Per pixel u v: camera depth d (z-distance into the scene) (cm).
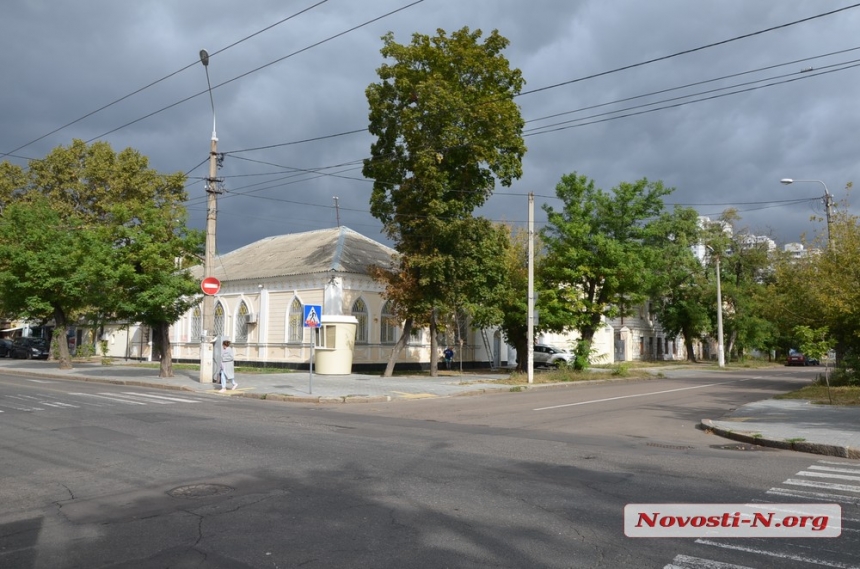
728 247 5866
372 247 3941
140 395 2056
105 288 2889
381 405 1953
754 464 1004
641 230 3397
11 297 3497
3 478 854
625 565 538
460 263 2872
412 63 2848
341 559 548
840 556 564
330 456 1000
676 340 6912
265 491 779
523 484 825
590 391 2570
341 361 3030
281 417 1520
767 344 6688
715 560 552
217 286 2492
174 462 951
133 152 4606
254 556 556
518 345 3478
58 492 781
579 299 3256
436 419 1571
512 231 4028
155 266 2792
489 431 1351
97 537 611
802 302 2652
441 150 2786
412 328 3156
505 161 2897
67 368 3531
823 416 1638
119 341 5003
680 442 1274
